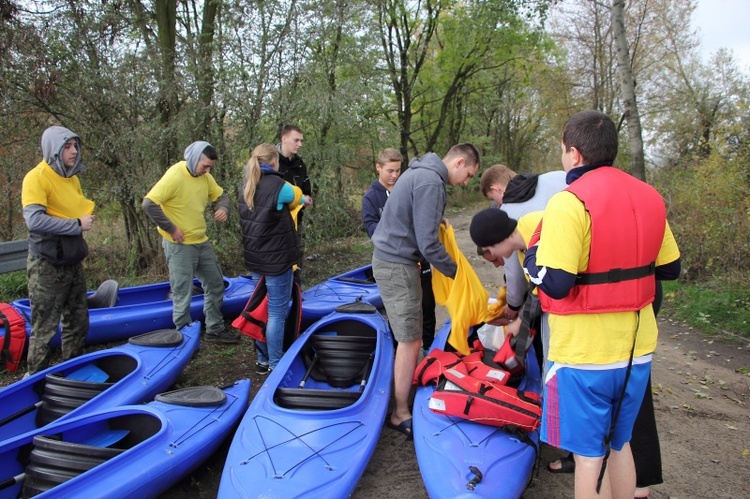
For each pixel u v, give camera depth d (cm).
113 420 324
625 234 192
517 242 269
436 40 1858
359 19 869
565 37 1827
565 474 308
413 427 307
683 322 567
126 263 758
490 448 276
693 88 1540
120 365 398
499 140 2728
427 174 307
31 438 281
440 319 588
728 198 684
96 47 693
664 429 355
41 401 347
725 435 346
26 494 266
